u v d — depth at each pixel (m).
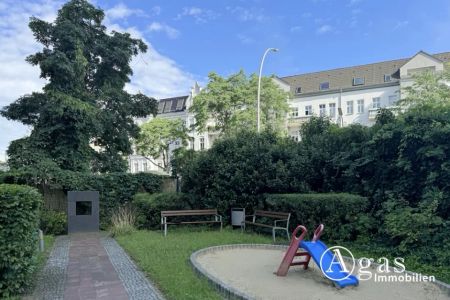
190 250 8.89
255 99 32.09
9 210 5.58
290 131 48.94
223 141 13.97
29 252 5.92
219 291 5.59
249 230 12.56
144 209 14.30
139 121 57.19
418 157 9.04
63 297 5.47
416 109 9.93
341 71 51.50
